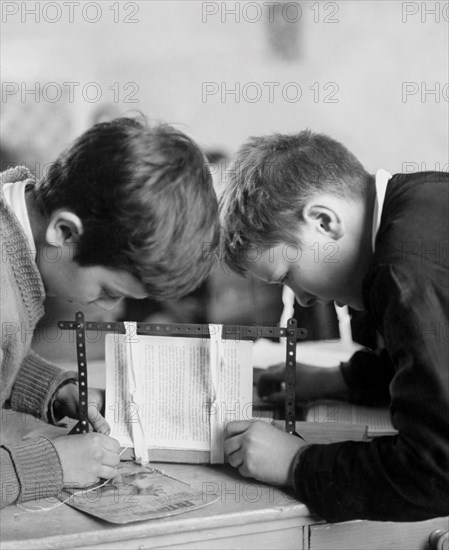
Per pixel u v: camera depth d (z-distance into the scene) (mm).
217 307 1492
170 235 1042
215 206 1100
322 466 942
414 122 1599
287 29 1536
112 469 1002
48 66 1500
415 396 881
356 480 920
